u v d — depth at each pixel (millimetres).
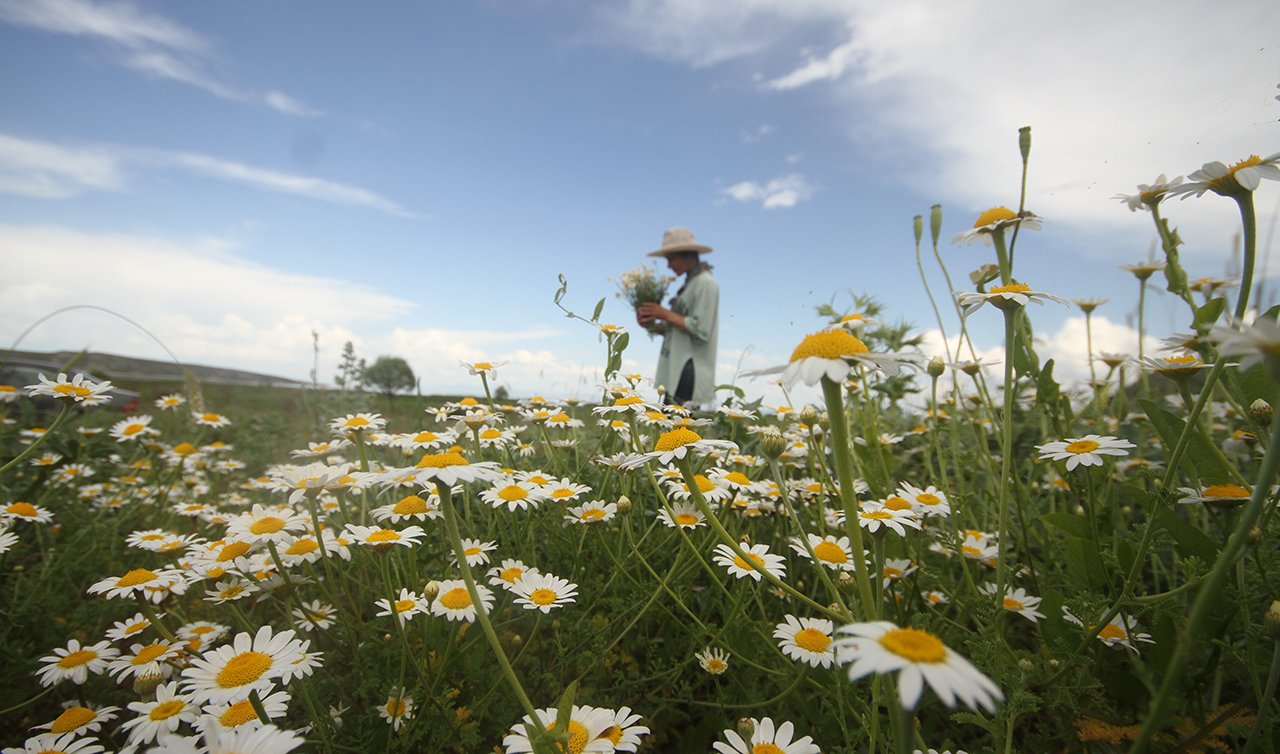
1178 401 2746
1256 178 1383
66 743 1582
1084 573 1728
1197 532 1572
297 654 1406
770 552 2627
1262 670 1506
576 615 2191
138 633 2084
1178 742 1488
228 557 1982
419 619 2000
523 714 1825
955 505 1983
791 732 1422
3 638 2137
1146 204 2006
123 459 4000
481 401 3320
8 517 2479
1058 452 1779
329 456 2846
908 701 790
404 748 1646
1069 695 1481
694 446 1525
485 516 2697
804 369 1157
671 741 2186
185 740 1044
